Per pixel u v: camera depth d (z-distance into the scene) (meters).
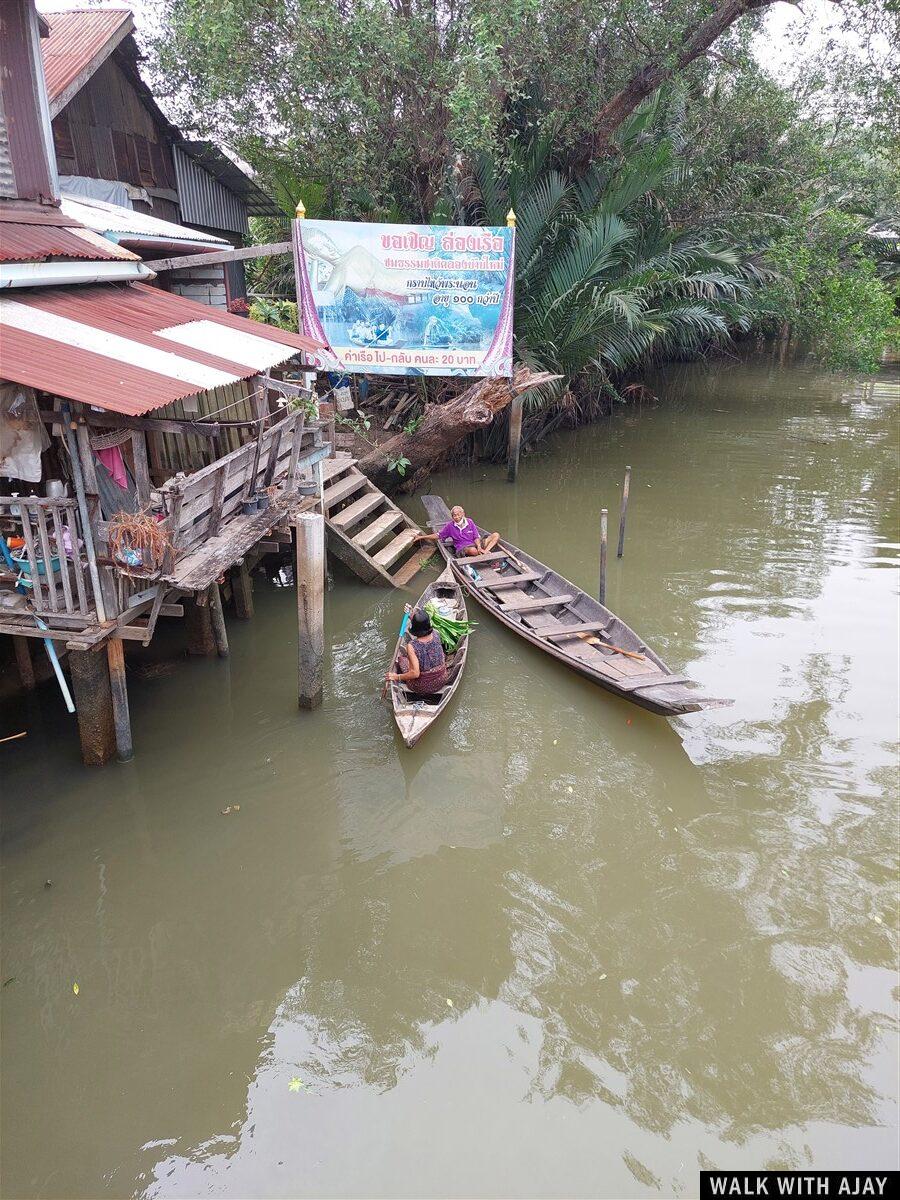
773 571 11.23
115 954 5.43
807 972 5.23
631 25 14.92
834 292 21.55
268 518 7.59
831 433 19.02
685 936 5.52
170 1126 4.41
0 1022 4.94
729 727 7.68
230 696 8.30
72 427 5.56
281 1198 4.07
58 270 6.90
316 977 5.28
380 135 13.94
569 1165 4.20
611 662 8.37
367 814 6.74
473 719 7.98
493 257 11.84
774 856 6.16
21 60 7.29
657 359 26.22
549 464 16.52
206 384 6.17
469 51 12.58
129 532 5.77
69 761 7.08
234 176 16.30
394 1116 4.45
